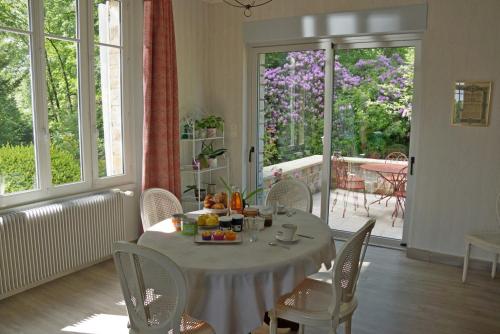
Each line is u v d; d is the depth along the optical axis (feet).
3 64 10.37
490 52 12.16
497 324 9.62
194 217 9.63
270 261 7.05
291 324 9.43
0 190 10.53
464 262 11.94
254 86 16.63
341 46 14.90
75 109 12.27
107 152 13.39
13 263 10.33
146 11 13.24
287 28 15.12
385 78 14.37
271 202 11.32
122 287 6.69
